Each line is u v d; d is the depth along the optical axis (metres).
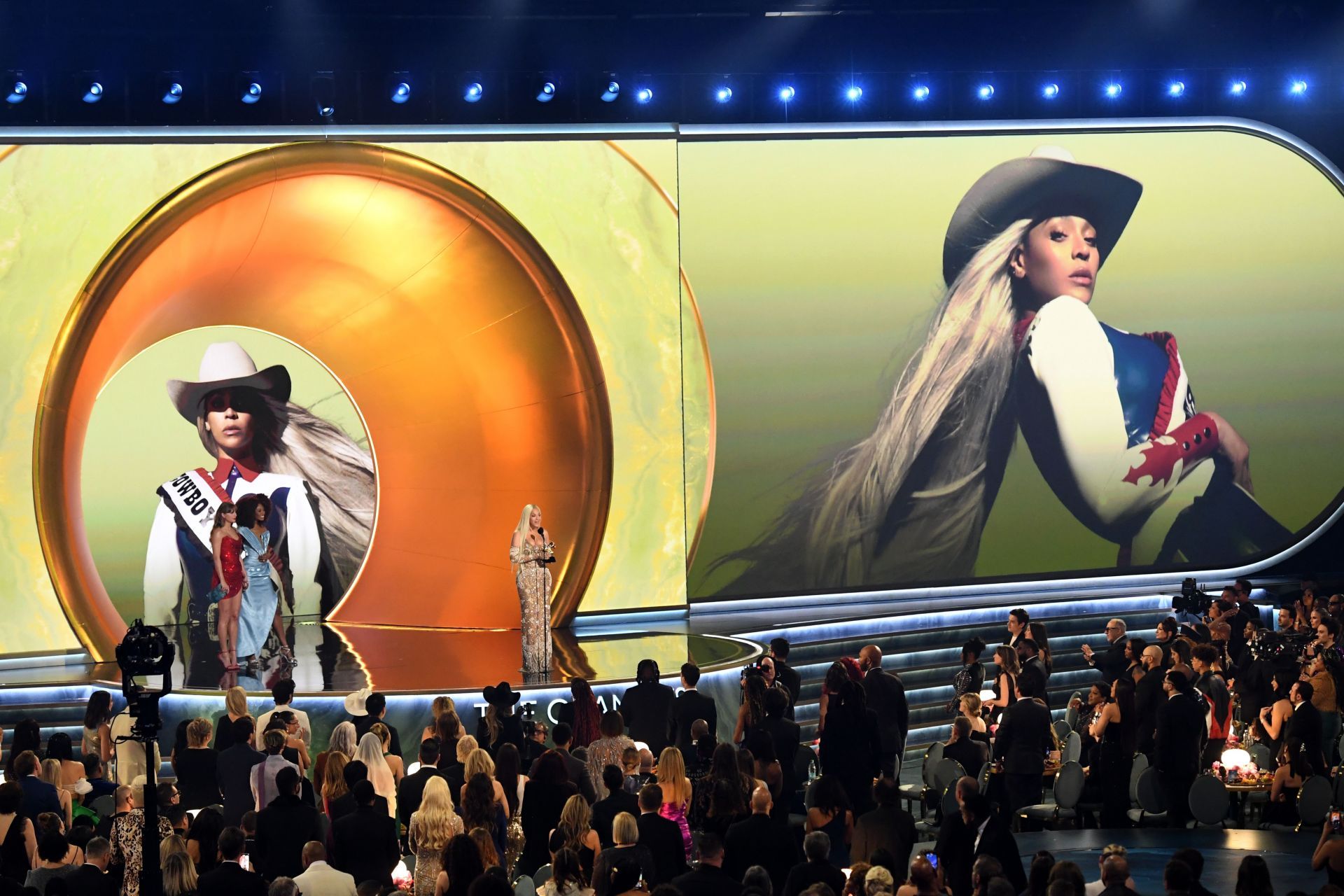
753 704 37.53
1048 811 40.03
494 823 29.31
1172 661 41.72
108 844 27.55
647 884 26.19
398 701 46.41
